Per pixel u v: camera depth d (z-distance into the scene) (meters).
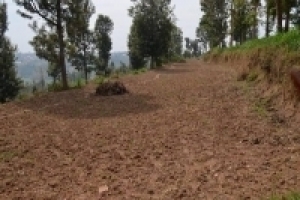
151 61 43.19
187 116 10.59
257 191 5.20
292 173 5.78
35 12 20.81
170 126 9.56
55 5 21.12
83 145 8.30
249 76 14.78
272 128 8.41
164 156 7.17
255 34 38.28
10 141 8.93
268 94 11.22
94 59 45.28
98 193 5.56
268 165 6.24
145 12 41.00
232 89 14.15
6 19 33.88
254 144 7.48
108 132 9.39
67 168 6.79
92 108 13.35
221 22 45.03
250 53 17.69
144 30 41.06
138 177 6.14
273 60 11.89
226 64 28.12
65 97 17.38
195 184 5.68
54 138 9.08
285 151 6.89
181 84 18.70
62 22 22.41
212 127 9.06
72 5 21.92
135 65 51.06
